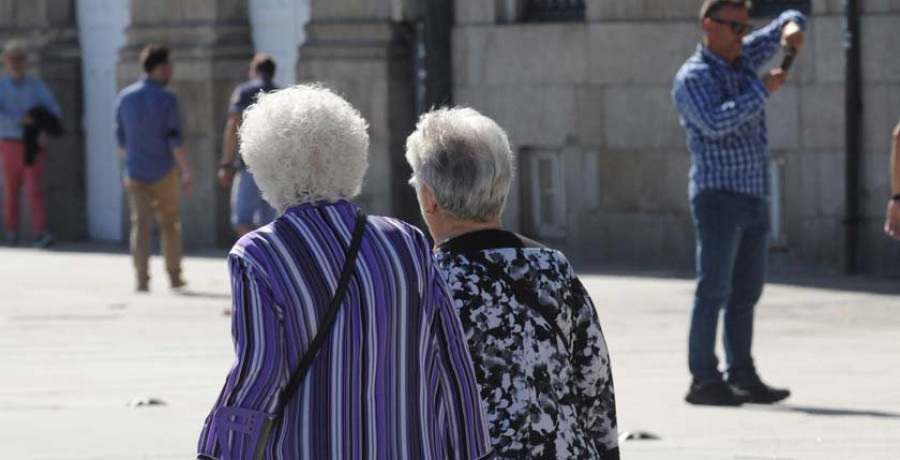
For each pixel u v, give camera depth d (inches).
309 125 350.0
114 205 1692.9
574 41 1349.7
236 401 335.9
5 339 1055.6
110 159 1691.7
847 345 960.9
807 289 1168.8
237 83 1562.5
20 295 1273.4
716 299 778.8
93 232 1713.8
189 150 1572.3
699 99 753.6
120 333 1074.1
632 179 1333.7
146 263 1277.1
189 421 745.6
